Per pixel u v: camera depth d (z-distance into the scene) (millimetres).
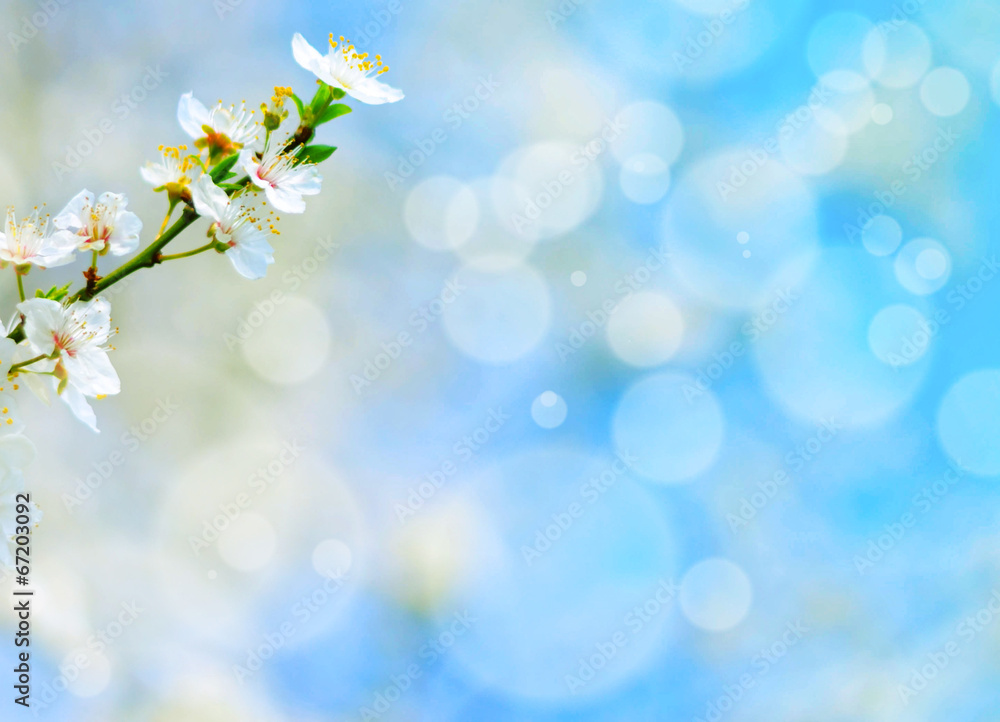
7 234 937
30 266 937
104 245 940
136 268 940
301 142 950
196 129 944
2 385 932
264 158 946
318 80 948
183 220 942
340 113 950
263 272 942
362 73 953
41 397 935
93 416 936
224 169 942
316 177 949
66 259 938
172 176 942
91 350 937
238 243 942
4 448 933
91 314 938
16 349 933
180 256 942
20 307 931
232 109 945
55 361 934
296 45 948
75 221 941
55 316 933
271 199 940
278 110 945
